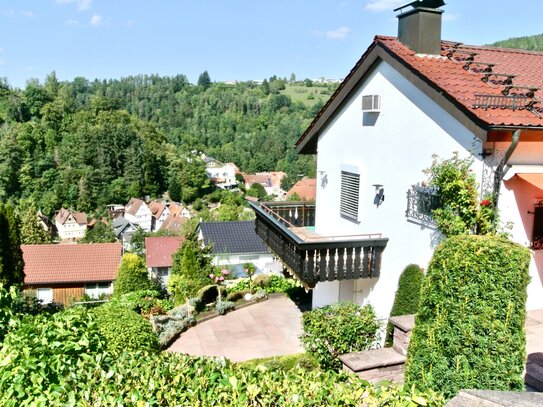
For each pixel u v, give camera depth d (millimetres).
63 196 114312
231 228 54125
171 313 18812
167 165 133875
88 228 108750
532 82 12031
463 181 9898
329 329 11062
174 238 62719
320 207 17578
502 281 5789
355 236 13305
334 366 11117
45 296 45906
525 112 9875
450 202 10297
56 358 5887
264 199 131500
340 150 15859
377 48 12922
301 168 151125
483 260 5930
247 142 185250
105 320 10227
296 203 19656
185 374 6059
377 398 5098
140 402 5332
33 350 5867
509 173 9586
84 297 39969
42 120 129625
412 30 12531
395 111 12547
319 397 5250
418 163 11680
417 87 11406
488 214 9609
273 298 20688
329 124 16578
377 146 13547
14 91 144750
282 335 16156
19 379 5445
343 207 15805
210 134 194750
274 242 16328
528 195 10016
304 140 18078
